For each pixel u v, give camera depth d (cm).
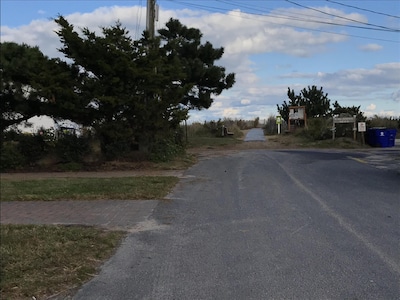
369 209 851
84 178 1362
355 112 3528
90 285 488
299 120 3538
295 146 2762
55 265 549
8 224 781
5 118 1883
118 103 1573
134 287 481
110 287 482
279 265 541
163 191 1096
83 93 1602
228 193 1069
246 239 662
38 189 1140
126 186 1165
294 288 467
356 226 722
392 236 660
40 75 1556
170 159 1773
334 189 1088
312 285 474
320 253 584
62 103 1559
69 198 1030
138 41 1720
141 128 1711
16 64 1736
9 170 1622
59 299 450
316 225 734
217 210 878
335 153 2173
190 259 576
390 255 570
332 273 509
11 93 1808
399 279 487
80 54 1609
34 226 756
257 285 478
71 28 1582
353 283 477
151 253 605
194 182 1262
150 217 829
